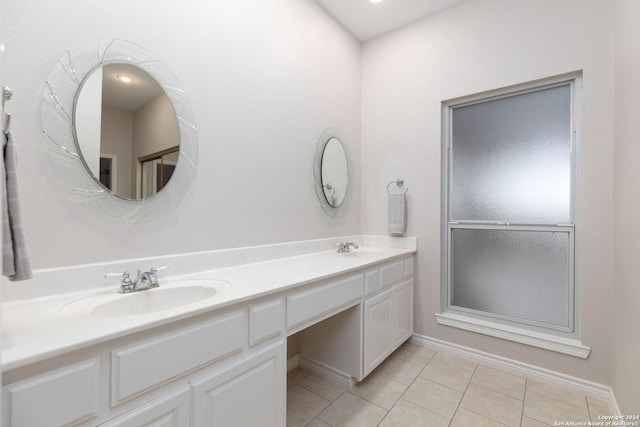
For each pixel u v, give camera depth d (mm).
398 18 2506
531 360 2033
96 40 1197
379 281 2021
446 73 2379
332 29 2473
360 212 2820
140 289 1222
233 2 1715
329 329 1983
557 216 2021
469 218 2375
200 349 992
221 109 1648
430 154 2453
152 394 888
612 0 1768
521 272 2160
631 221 1403
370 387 1901
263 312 1214
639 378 1277
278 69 1990
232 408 1099
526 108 2139
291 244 2061
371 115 2789
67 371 729
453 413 1657
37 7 1058
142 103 1333
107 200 1231
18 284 1017
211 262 1583
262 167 1882
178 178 1458
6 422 646
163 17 1406
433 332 2453
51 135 1089
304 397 1796
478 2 2236
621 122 1577
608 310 1770
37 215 1061
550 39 1966
